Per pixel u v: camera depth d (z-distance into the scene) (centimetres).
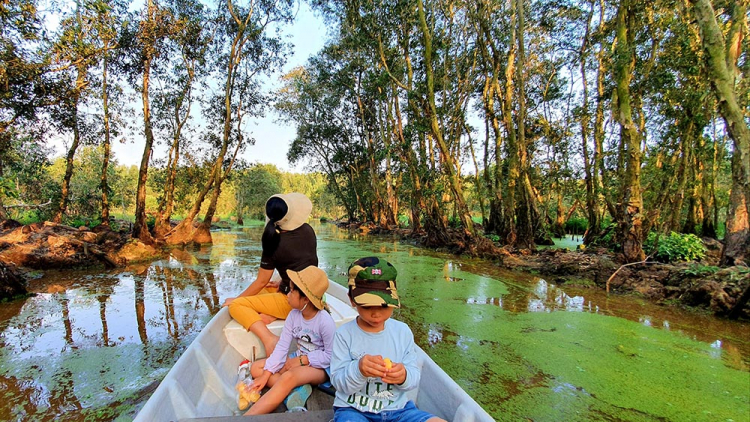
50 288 753
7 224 1170
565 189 2084
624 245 866
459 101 1622
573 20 1391
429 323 547
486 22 1482
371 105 2770
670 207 1177
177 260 1145
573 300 690
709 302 609
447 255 1323
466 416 188
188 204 2097
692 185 1187
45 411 311
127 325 527
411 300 680
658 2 931
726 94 626
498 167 1828
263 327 327
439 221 1564
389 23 1376
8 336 483
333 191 4066
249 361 315
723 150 1596
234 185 3919
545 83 1805
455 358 423
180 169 1902
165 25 1335
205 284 793
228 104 1620
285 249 344
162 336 484
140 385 355
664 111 951
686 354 438
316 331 276
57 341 466
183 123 1633
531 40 1630
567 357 427
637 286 743
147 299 666
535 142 1866
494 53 1518
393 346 203
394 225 2652
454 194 1361
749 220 627
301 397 245
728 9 824
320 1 1552
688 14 828
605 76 1373
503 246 1320
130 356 421
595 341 479
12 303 639
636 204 855
